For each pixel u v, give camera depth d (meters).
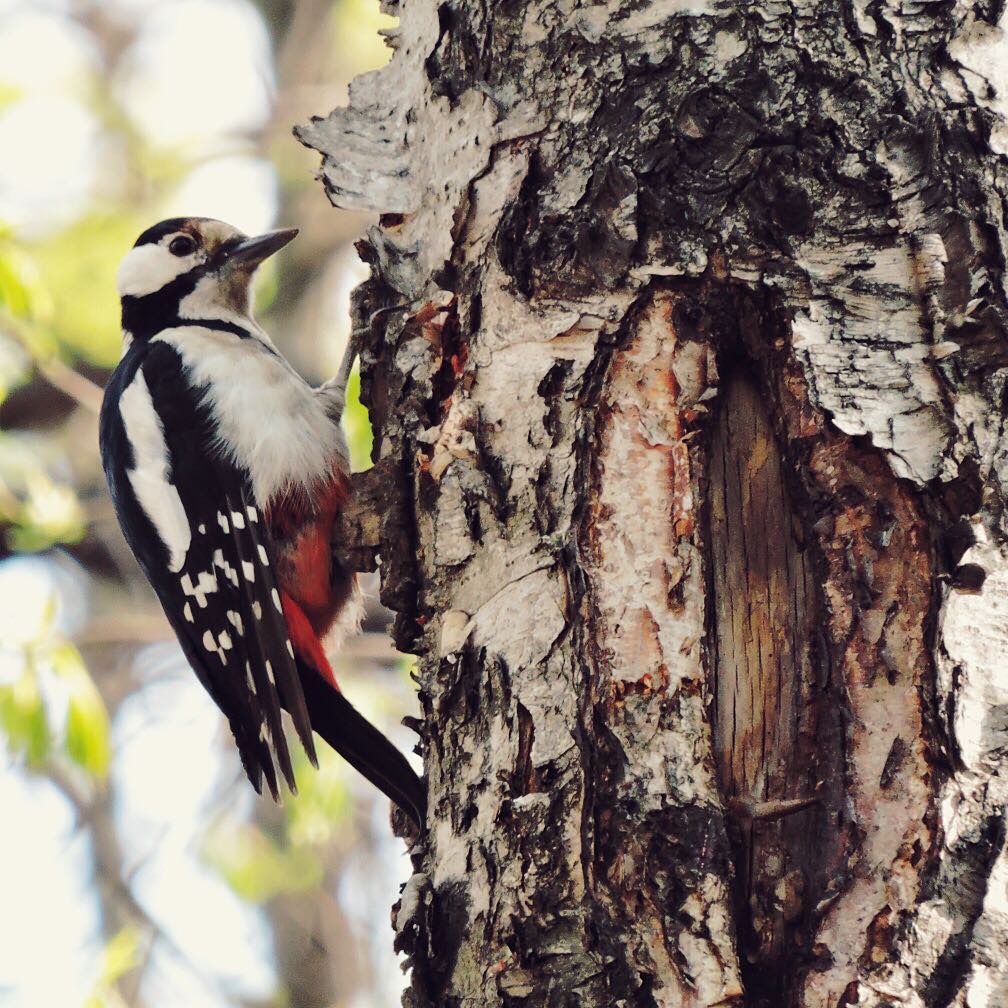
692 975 5.15
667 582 5.62
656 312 5.87
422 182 6.66
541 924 5.32
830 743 5.39
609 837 5.35
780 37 5.86
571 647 5.61
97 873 15.04
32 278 12.56
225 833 14.99
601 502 5.76
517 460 5.92
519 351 6.01
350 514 6.49
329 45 17.28
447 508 6.05
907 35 5.79
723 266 5.79
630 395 5.83
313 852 14.64
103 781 15.50
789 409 5.67
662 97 5.92
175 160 16.50
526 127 6.20
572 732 5.50
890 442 5.46
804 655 5.60
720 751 5.59
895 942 5.02
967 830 5.06
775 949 5.34
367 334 6.82
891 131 5.71
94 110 16.69
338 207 6.76
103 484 15.71
